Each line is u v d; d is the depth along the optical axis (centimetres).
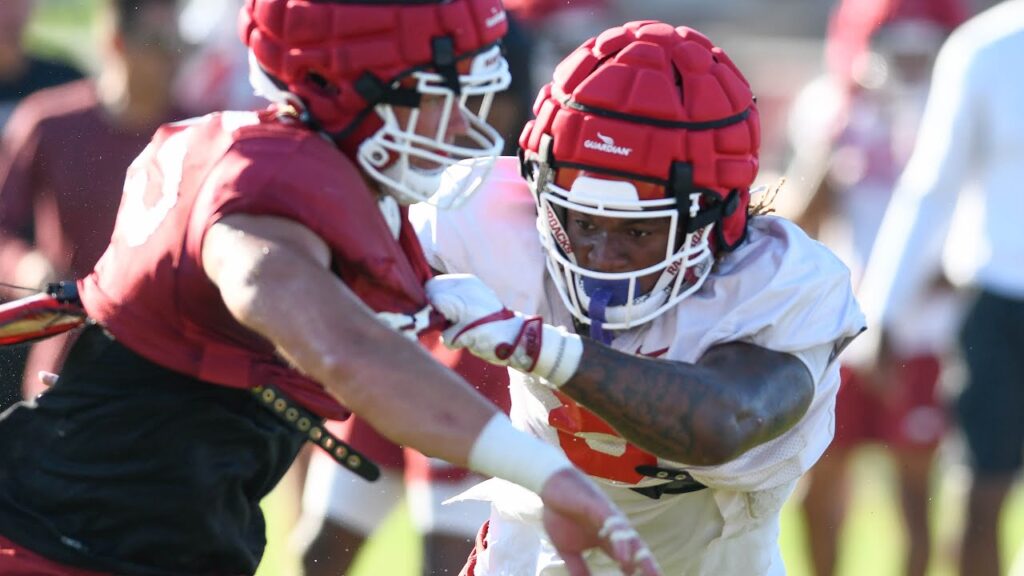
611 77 1020
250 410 912
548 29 2234
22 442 932
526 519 1157
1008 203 1988
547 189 1035
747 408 996
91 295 913
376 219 870
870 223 2281
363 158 901
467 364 1532
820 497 2081
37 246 1816
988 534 2005
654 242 1025
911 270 1998
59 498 914
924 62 2302
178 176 878
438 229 1106
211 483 910
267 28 897
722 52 1064
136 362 899
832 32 2856
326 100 893
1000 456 1994
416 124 905
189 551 923
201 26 2564
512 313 962
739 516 1126
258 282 791
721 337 1038
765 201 1138
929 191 1998
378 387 773
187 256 853
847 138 2280
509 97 1820
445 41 886
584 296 1046
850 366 2098
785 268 1045
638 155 1005
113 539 916
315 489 1711
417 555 2097
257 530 970
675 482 1103
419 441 778
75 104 1817
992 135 1988
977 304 2005
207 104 2548
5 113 1931
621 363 970
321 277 797
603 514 780
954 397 2039
